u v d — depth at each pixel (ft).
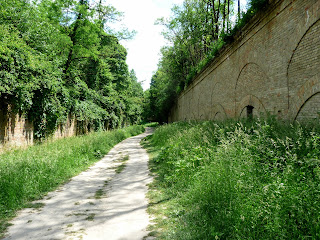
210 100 51.44
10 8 37.27
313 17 18.53
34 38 41.78
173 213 14.47
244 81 32.63
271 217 9.36
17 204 16.67
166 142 41.57
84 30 60.39
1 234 12.44
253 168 13.14
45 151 30.27
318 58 18.19
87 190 20.71
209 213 12.74
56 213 15.30
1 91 29.73
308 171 10.78
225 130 25.39
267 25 26.05
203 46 73.82
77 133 64.49
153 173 26.37
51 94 41.93
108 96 94.02
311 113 19.17
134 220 13.94
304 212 8.70
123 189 20.80
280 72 23.53
